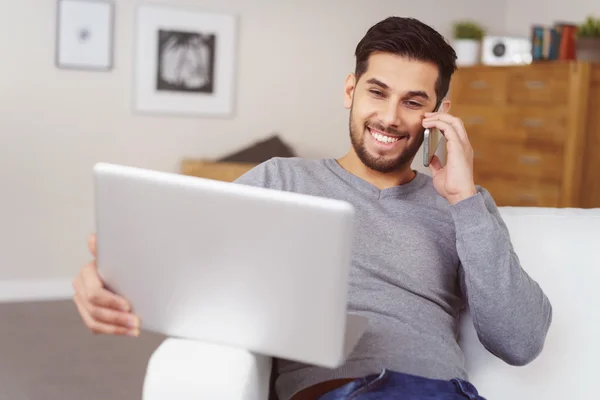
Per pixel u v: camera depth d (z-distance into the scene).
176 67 4.48
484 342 1.47
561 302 1.59
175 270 1.17
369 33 1.55
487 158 4.54
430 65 1.52
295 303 1.11
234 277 1.13
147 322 1.24
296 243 1.08
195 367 1.16
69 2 4.22
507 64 4.37
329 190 1.57
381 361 1.35
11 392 2.88
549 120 4.11
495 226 1.43
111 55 4.34
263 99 4.71
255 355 1.21
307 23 4.76
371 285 1.46
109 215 1.19
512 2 5.29
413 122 1.54
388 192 1.57
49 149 4.29
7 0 4.12
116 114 4.40
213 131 4.61
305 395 1.36
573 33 4.37
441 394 1.27
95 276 1.26
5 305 4.12
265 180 1.59
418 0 5.03
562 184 4.05
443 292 1.52
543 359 1.56
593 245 1.65
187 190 1.12
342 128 4.93
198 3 4.49
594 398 1.54
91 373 3.13
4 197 4.23
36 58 4.20
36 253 4.32
